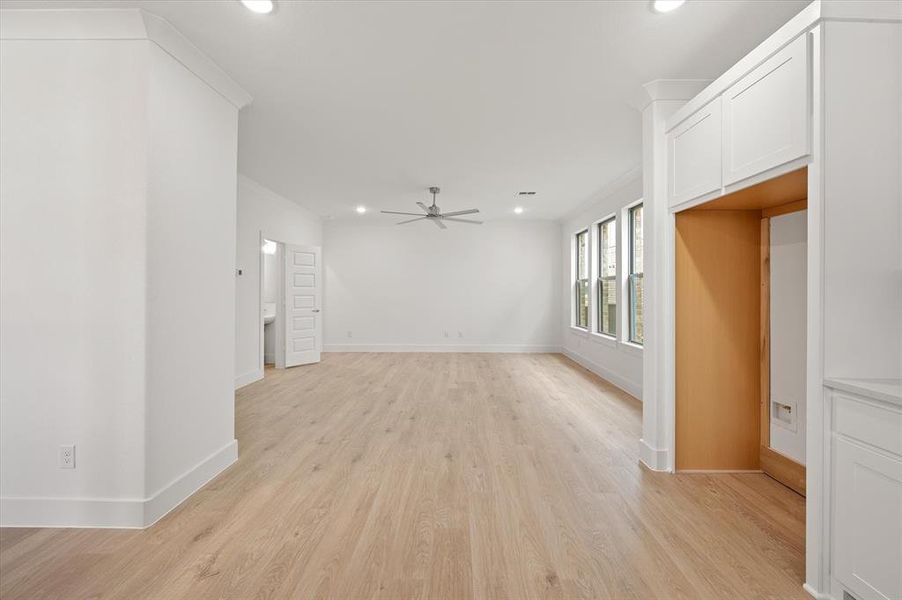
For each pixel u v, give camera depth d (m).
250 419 4.02
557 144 4.02
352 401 4.70
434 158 4.48
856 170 1.64
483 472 2.80
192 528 2.13
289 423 3.90
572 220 7.63
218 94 2.79
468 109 3.28
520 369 6.67
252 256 5.79
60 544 1.99
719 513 2.28
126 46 2.16
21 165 2.17
